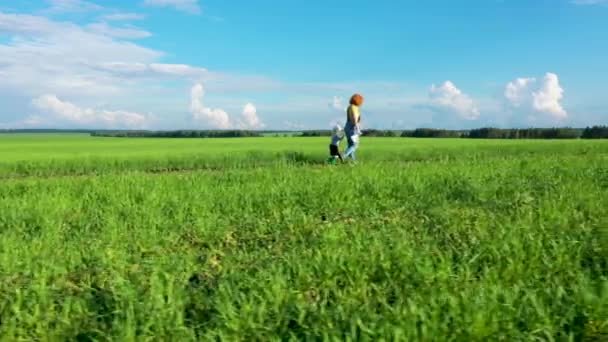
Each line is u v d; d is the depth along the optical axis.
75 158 20.17
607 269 5.41
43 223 8.11
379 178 12.47
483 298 4.35
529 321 4.07
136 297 4.69
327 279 5.22
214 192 10.79
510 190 10.85
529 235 6.38
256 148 29.19
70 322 4.40
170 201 9.84
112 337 4.05
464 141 39.22
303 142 39.25
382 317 4.14
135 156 21.14
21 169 18.52
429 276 5.14
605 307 4.21
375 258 5.69
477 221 7.65
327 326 4.08
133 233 7.50
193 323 4.39
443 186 11.66
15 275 5.50
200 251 6.87
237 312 4.40
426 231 7.31
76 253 6.27
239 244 7.18
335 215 8.80
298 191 10.65
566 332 4.10
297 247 6.49
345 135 19.03
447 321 4.03
